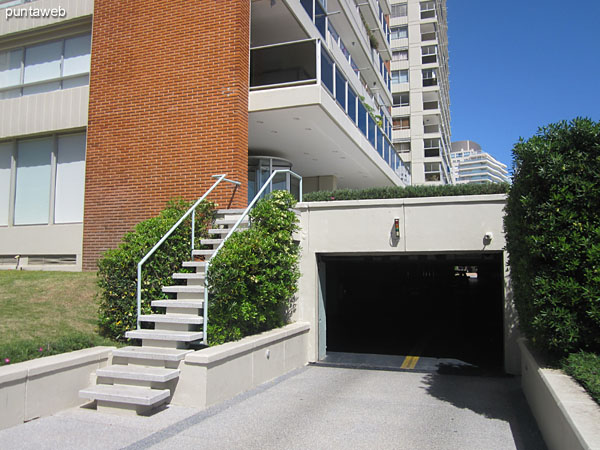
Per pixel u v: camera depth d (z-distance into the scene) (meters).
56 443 4.68
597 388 4.07
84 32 12.81
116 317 7.32
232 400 6.34
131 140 11.31
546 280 5.18
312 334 9.65
